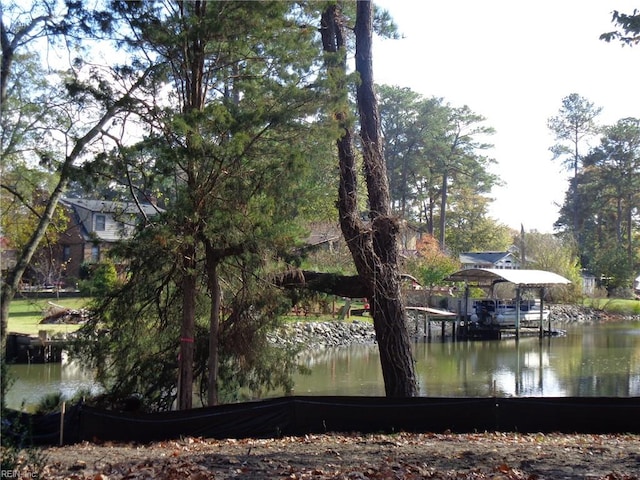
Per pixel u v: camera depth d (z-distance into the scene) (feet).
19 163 46.16
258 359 48.70
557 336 142.72
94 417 35.94
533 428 36.19
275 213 42.19
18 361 90.43
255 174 40.68
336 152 52.95
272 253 43.83
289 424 36.42
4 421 19.29
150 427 36.14
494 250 260.62
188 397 44.09
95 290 47.70
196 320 49.29
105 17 39.86
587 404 36.01
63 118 46.09
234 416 36.37
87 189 40.73
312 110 41.55
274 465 27.02
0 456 17.28
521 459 27.76
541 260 207.82
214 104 38.86
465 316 142.20
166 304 47.83
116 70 40.93
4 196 48.24
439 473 25.07
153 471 25.96
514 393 72.59
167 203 42.68
